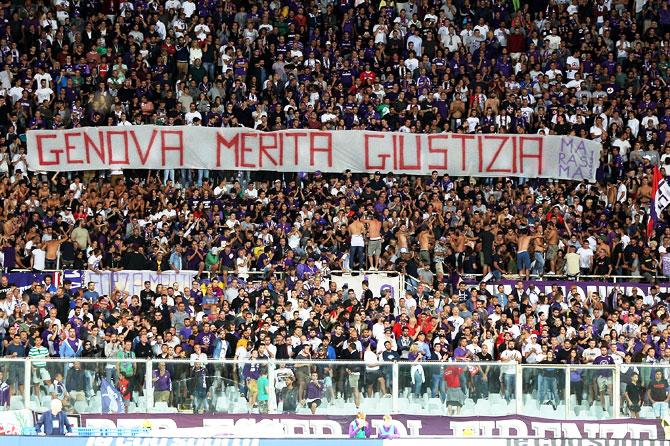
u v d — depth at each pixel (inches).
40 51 4360.2
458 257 3754.9
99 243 3690.9
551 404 2933.1
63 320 3334.2
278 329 3166.8
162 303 3316.9
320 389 2910.9
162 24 4495.6
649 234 3875.5
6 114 4136.3
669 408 2942.9
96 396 2874.0
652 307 3575.3
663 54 4564.5
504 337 3260.3
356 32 4601.4
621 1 4808.1
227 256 3627.0
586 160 4126.5
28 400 2849.4
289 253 3619.6
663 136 4274.1
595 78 4485.7
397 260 3715.6
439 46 4478.3
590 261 3816.4
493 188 4119.1
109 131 4040.4
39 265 3617.1
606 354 3179.1
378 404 2915.8
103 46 4382.4
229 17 4584.2
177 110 4168.3
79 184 3927.2
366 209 3782.0
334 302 3368.6
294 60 4392.2
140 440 2721.5
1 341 3201.3
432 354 3230.8
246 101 4217.5
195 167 4067.4
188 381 2898.6
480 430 2915.8
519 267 3752.5
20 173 3961.6
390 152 4106.8
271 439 2709.2
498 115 4224.9
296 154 4092.0
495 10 4707.2
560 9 4726.9
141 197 3875.5
